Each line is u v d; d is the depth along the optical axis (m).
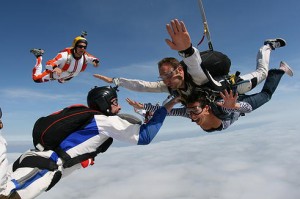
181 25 1.38
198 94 1.74
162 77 1.72
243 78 1.94
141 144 1.72
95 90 1.80
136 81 2.15
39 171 1.61
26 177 1.56
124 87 2.20
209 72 1.74
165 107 1.86
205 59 1.72
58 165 1.65
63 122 1.67
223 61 1.76
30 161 1.63
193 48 1.51
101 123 1.71
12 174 1.61
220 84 1.73
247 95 2.00
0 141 1.55
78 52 3.05
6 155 1.56
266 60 2.08
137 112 2.08
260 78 2.01
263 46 2.19
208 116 1.79
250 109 1.83
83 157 1.71
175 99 1.85
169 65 1.69
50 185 1.63
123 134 1.70
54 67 2.94
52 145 1.67
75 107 1.78
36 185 1.58
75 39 3.05
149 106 1.99
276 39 2.16
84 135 1.70
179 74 1.70
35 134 1.70
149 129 1.72
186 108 1.86
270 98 2.04
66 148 1.67
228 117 1.82
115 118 1.74
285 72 2.09
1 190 1.48
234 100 1.55
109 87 1.85
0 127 1.61
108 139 1.80
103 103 1.78
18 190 1.54
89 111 1.75
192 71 1.63
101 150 1.81
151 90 2.15
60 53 3.02
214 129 1.87
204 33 1.86
